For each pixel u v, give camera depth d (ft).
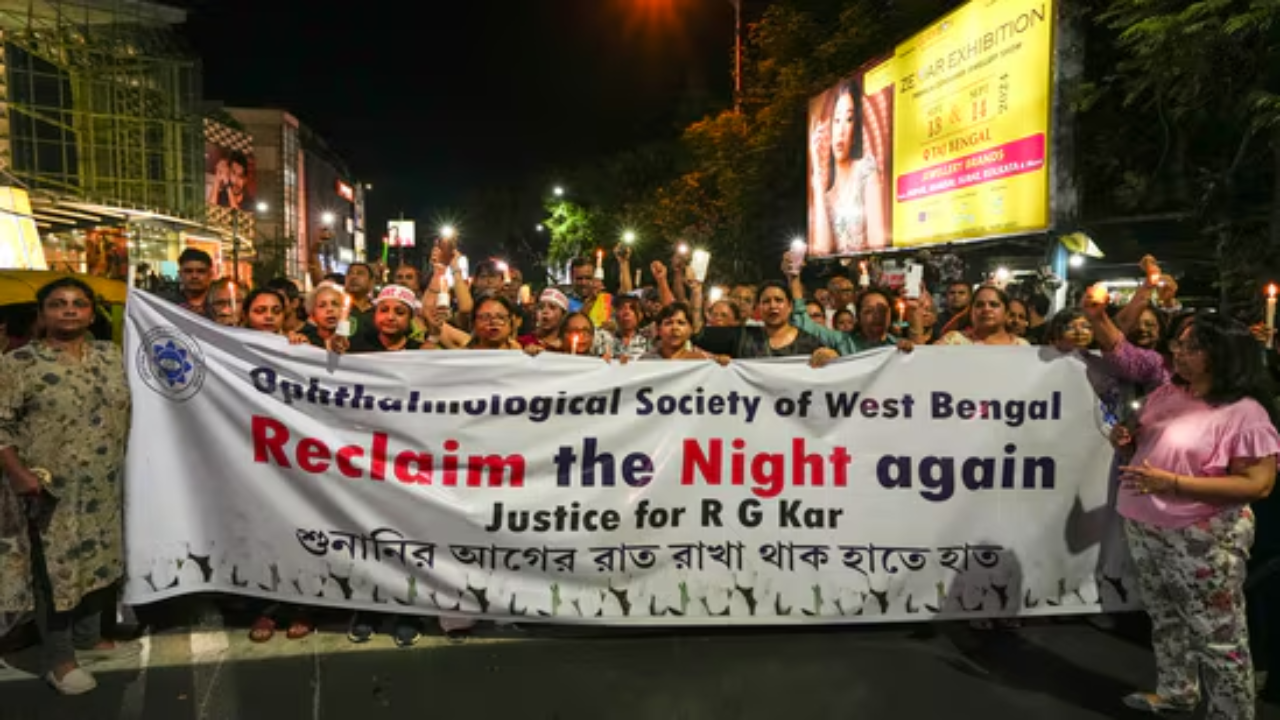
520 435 14.66
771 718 12.40
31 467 12.87
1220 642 11.46
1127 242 29.66
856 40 54.08
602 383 14.73
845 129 48.83
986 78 33.55
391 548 14.52
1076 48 28.84
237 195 140.56
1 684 13.37
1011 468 14.93
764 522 14.80
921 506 14.89
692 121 98.99
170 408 14.49
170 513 14.48
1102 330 14.19
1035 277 32.35
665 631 15.34
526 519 14.61
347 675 13.62
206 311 18.85
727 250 69.00
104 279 18.86
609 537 14.70
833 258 51.72
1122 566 15.05
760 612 14.78
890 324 19.95
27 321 16.71
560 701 12.82
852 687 13.33
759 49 69.10
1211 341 11.19
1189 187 26.89
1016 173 31.63
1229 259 24.11
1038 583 14.93
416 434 14.57
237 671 13.75
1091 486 15.01
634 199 112.68
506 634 15.21
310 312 18.74
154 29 81.61
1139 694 12.75
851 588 14.82
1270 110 20.48
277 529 14.57
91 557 13.47
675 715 12.44
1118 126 30.27
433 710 12.53
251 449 14.57
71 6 72.43
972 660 14.32
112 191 75.15
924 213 39.32
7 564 12.98
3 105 60.54
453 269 22.44
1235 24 18.61
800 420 14.84
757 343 18.54
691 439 14.79
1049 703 12.89
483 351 14.69
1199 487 10.97
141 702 12.76
